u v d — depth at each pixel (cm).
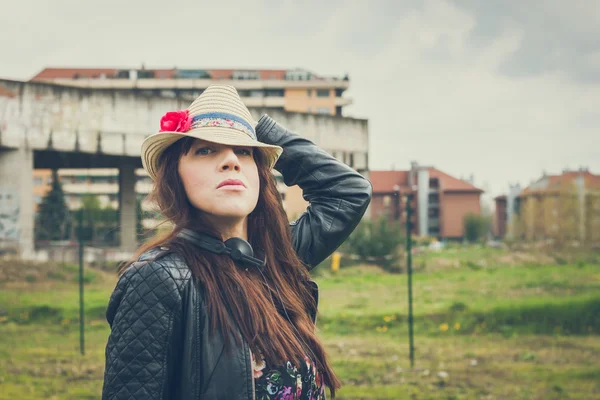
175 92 7788
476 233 8125
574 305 1181
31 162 1802
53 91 1834
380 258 2156
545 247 3247
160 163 167
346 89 8131
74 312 1154
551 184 7762
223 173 156
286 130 206
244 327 149
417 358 896
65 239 1903
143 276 146
